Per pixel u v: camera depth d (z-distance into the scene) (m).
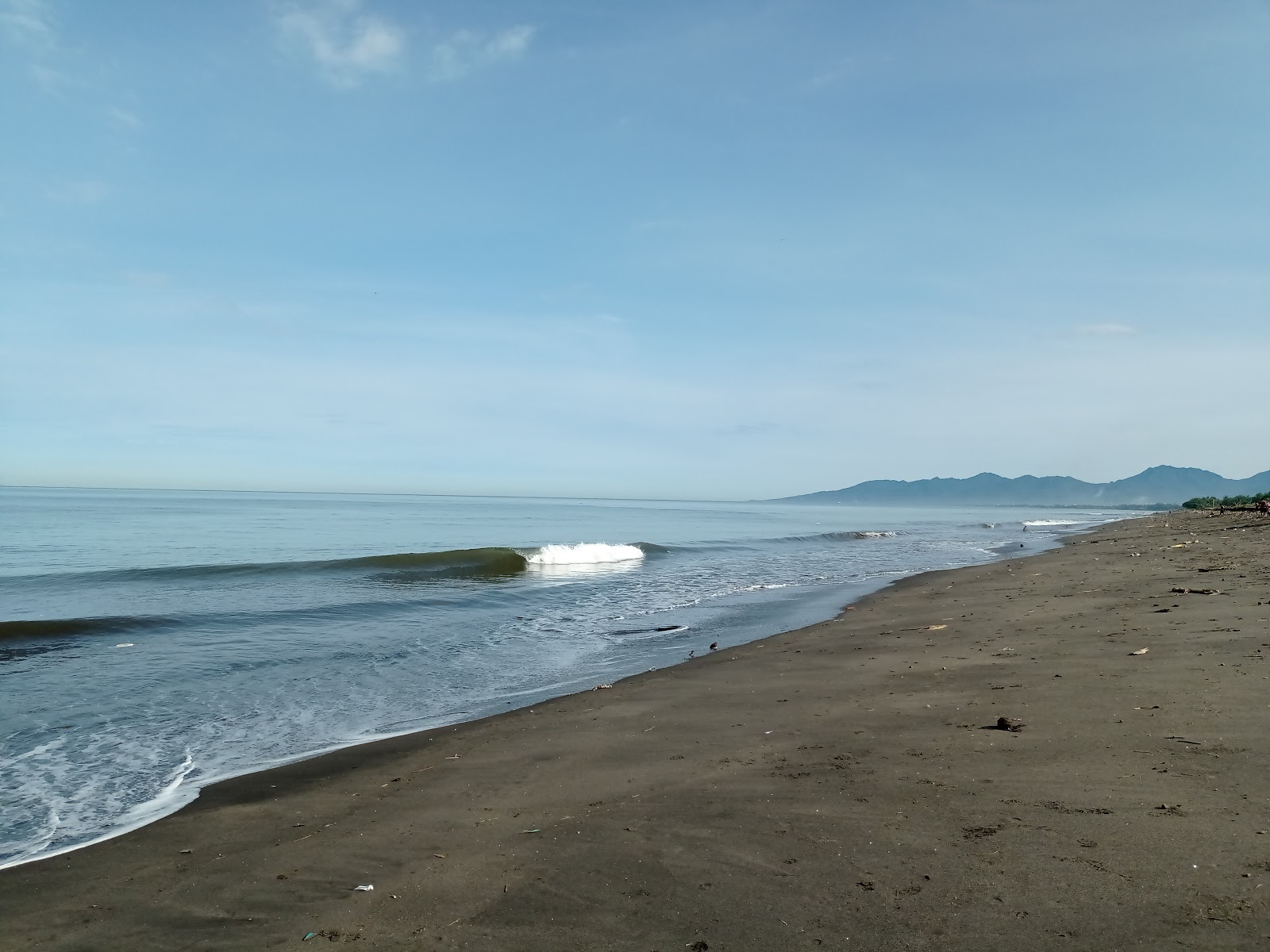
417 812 5.48
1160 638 9.35
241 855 4.90
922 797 4.85
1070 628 10.80
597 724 7.84
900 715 7.02
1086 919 3.23
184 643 13.66
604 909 3.74
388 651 13.15
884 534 56.69
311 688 10.60
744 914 3.57
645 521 84.25
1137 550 25.03
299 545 39.75
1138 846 3.87
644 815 5.00
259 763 7.41
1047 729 6.08
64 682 10.84
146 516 70.88
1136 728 5.86
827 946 3.24
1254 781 4.59
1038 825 4.25
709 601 19.48
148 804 6.31
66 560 30.42
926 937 3.22
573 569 29.38
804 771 5.62
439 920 3.74
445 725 8.56
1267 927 3.03
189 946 3.67
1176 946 2.97
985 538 52.41
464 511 112.50
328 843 4.96
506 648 13.39
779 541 49.06
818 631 13.37
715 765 6.00
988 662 9.06
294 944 3.61
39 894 4.45
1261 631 9.06
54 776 7.09
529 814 5.23
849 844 4.25
